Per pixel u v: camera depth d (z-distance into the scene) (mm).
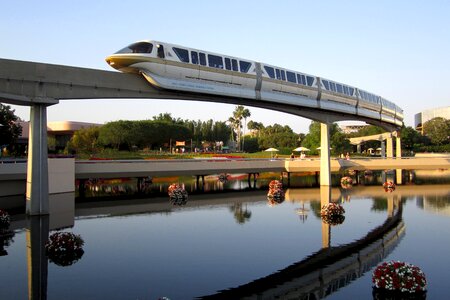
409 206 30078
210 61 31531
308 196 36656
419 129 149875
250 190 41938
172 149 87562
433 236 20031
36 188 25422
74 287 12781
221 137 119812
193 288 12719
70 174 35094
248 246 17969
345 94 47750
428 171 70812
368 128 112562
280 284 13141
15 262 15539
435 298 11852
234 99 35500
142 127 78500
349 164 51000
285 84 38281
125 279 13531
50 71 24797
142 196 36125
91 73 26578
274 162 47500
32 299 11750
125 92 28438
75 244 16922
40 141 25344
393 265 12773
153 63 27797
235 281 13391
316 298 11969
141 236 19969
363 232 20922
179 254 16625
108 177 36750
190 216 25719
